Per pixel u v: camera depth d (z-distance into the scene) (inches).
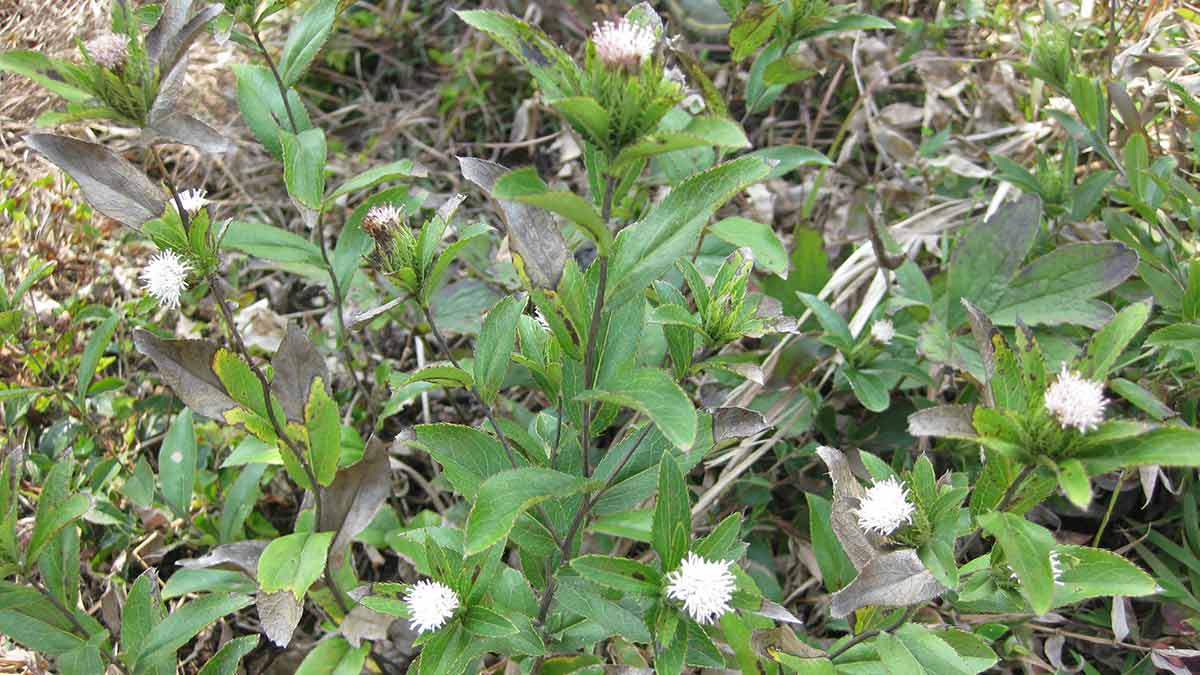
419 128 34.8
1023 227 23.9
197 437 26.2
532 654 18.2
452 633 17.9
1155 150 26.8
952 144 30.3
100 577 24.1
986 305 24.1
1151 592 16.3
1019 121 30.7
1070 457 15.6
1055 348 23.3
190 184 32.1
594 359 18.3
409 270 18.7
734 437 18.9
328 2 22.9
